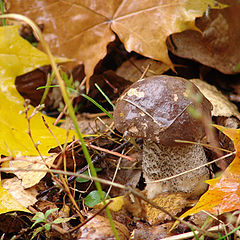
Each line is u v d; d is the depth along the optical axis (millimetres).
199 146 464
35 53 521
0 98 505
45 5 511
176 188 465
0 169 420
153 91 446
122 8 513
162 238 438
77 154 486
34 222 443
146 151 467
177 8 508
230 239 430
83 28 516
